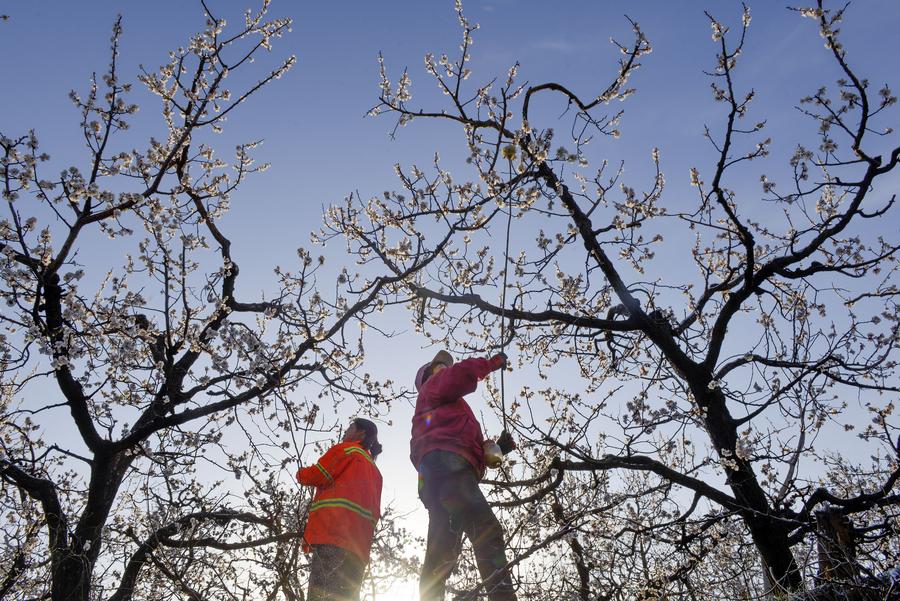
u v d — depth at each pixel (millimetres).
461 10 7816
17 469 6855
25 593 7578
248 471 4996
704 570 6770
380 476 5441
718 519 6664
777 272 8023
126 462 7656
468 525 4309
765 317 9258
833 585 4762
